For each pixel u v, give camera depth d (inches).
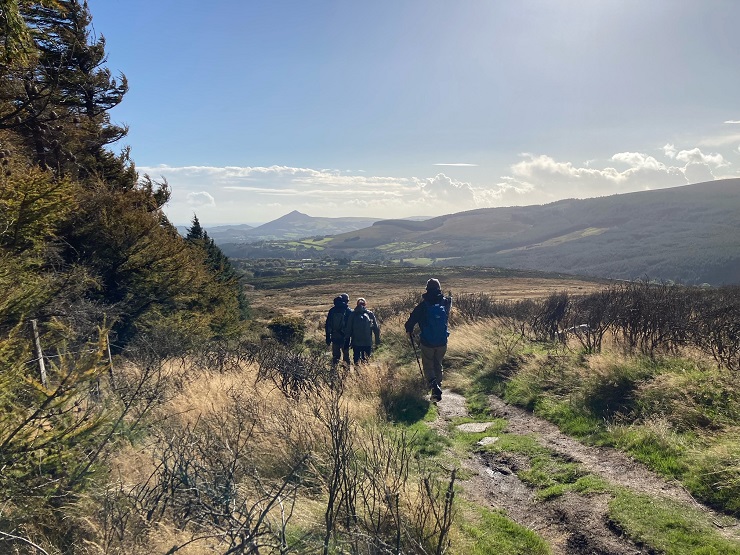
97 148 611.2
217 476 130.6
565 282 3002.0
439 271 4271.7
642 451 181.8
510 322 518.0
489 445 217.3
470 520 143.7
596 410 233.8
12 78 266.7
